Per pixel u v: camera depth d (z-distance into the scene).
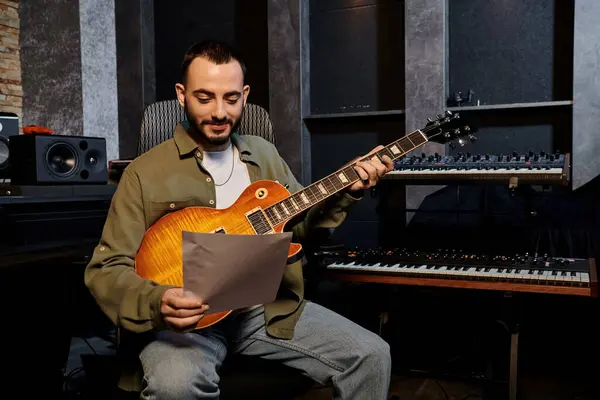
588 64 2.72
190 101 1.61
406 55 3.12
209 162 1.73
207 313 1.30
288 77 3.49
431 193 3.08
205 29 3.97
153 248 1.57
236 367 1.78
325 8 3.55
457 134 1.79
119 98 4.12
